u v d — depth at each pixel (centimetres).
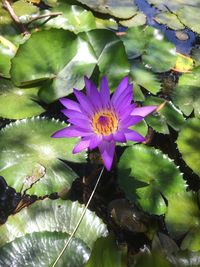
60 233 30
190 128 41
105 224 32
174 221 34
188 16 60
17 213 32
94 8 56
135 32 54
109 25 56
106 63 45
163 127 42
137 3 64
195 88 47
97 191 37
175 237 33
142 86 47
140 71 48
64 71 43
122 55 45
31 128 39
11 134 38
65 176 35
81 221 32
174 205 35
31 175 35
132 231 34
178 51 55
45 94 42
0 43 46
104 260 27
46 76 42
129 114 30
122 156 38
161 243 32
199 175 37
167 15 60
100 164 39
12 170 35
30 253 29
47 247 29
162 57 52
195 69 49
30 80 42
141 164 37
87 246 30
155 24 59
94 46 46
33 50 43
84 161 37
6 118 42
